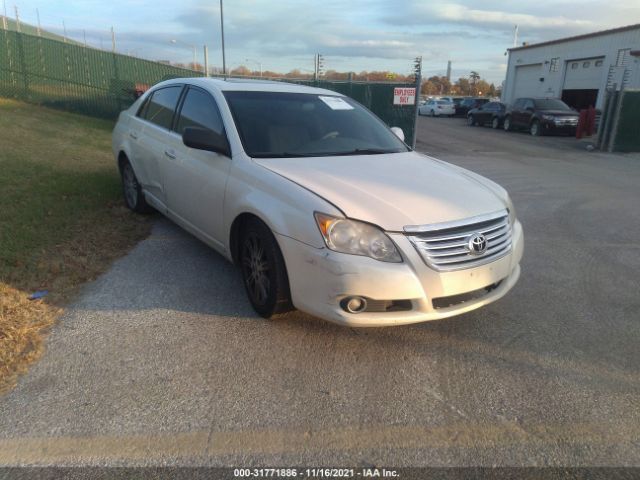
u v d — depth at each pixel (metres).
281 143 3.97
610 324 3.77
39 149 8.81
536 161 13.68
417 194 3.29
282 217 3.19
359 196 3.16
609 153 15.94
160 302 3.79
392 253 2.95
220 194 3.83
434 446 2.45
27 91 15.38
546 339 3.51
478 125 29.34
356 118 4.70
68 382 2.81
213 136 3.83
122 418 2.55
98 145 10.06
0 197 5.75
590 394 2.90
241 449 2.38
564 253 5.45
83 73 15.02
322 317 3.08
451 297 3.18
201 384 2.85
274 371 3.00
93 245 4.85
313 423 2.58
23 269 4.11
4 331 3.24
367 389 2.88
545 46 33.81
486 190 3.65
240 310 3.71
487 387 2.94
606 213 7.43
